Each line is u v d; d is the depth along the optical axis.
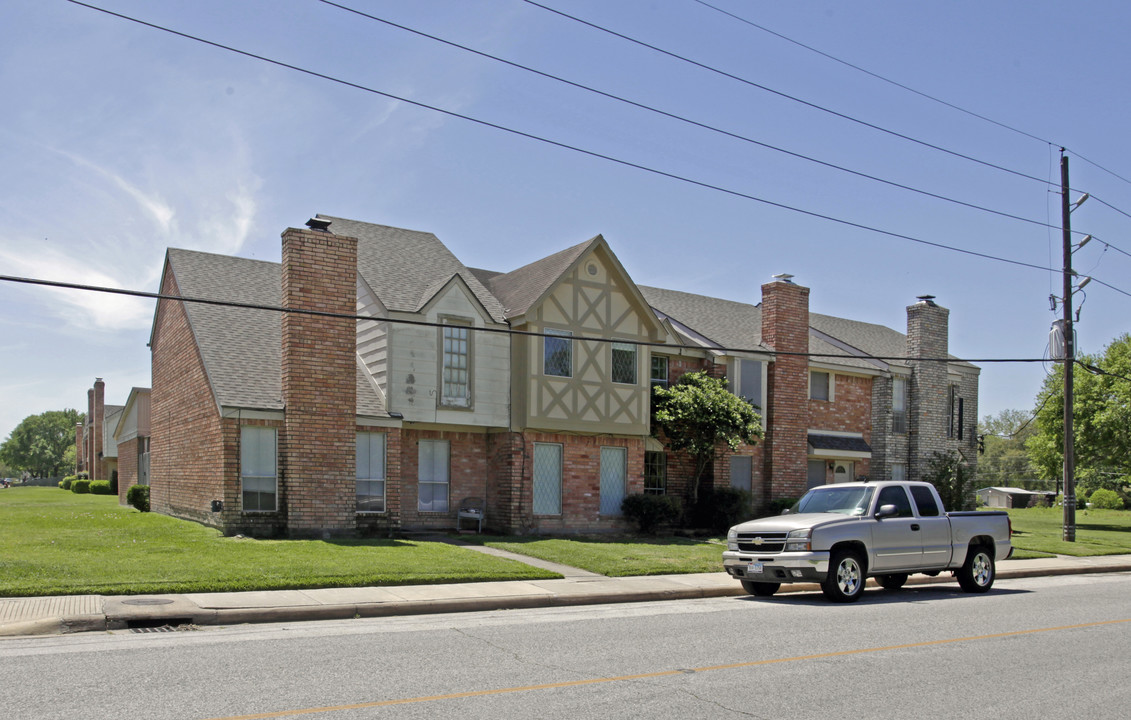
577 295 25.62
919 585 18.81
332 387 21.17
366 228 26.75
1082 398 45.34
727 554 16.12
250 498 20.31
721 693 8.27
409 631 11.41
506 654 9.90
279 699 7.65
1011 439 116.12
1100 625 12.86
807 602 15.28
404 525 24.05
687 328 30.59
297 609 12.51
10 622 10.95
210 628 11.59
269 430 20.73
